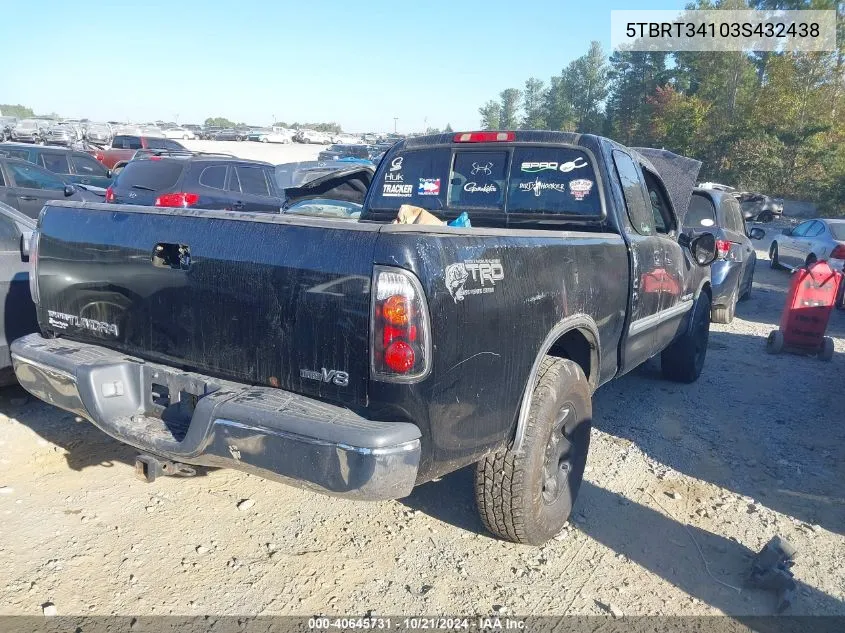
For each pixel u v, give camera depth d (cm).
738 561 369
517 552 366
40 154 1511
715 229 937
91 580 322
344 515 393
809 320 805
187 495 405
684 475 469
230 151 4594
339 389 276
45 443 457
